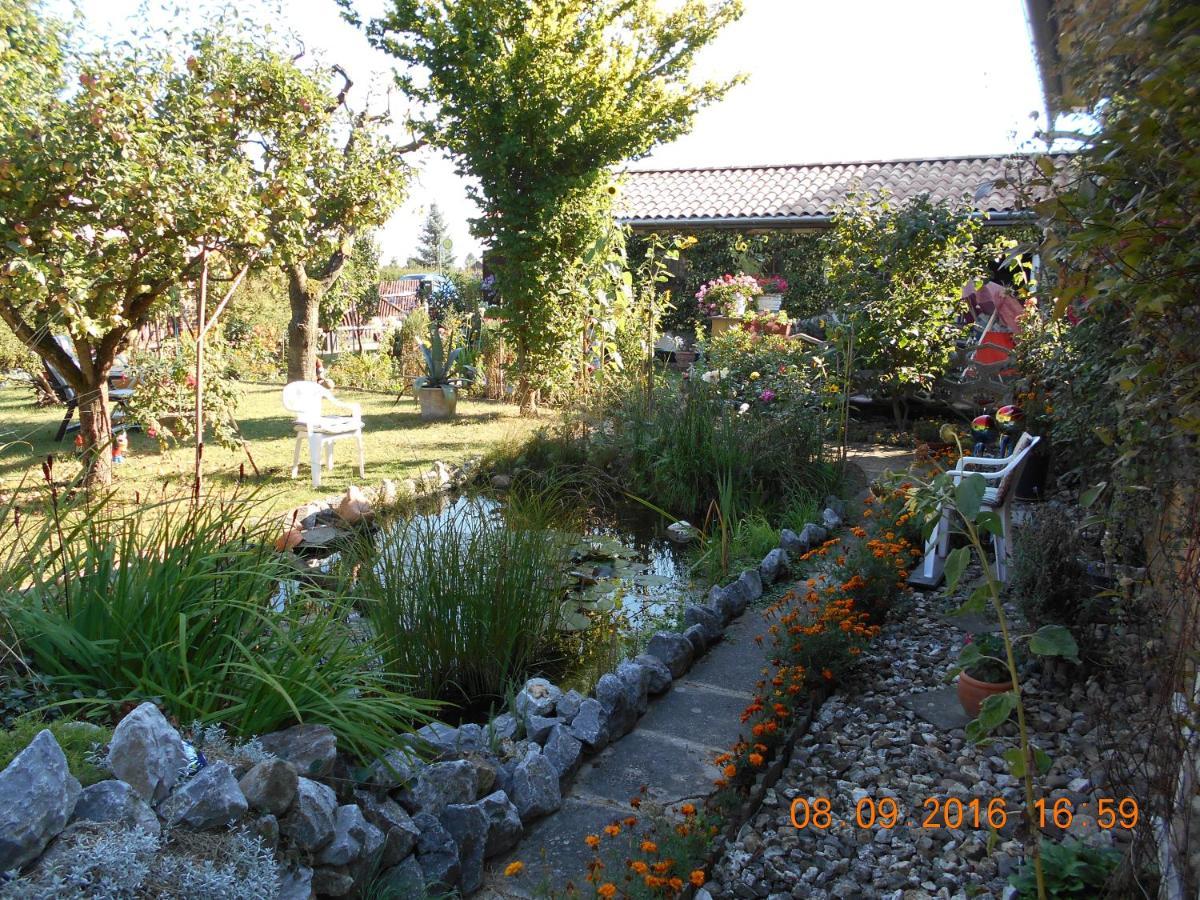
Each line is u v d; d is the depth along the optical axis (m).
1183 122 1.53
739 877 2.51
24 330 6.19
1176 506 2.27
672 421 7.52
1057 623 3.49
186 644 2.43
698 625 4.27
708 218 13.65
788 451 7.02
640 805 2.82
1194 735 1.93
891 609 4.42
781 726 3.20
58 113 5.47
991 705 1.95
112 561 2.65
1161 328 1.89
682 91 11.47
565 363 11.16
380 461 8.36
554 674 4.16
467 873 2.47
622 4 10.60
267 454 8.66
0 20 5.67
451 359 13.65
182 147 5.95
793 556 5.61
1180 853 1.91
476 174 10.67
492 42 10.09
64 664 2.41
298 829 2.02
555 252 10.86
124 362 8.55
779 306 14.34
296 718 2.49
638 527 6.77
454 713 3.77
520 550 4.25
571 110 10.45
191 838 1.83
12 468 7.30
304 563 4.66
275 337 19.25
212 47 6.67
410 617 3.85
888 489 5.36
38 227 5.50
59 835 1.67
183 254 6.11
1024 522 4.54
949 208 10.04
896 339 9.07
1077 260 2.01
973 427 7.08
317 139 7.68
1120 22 1.64
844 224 9.62
